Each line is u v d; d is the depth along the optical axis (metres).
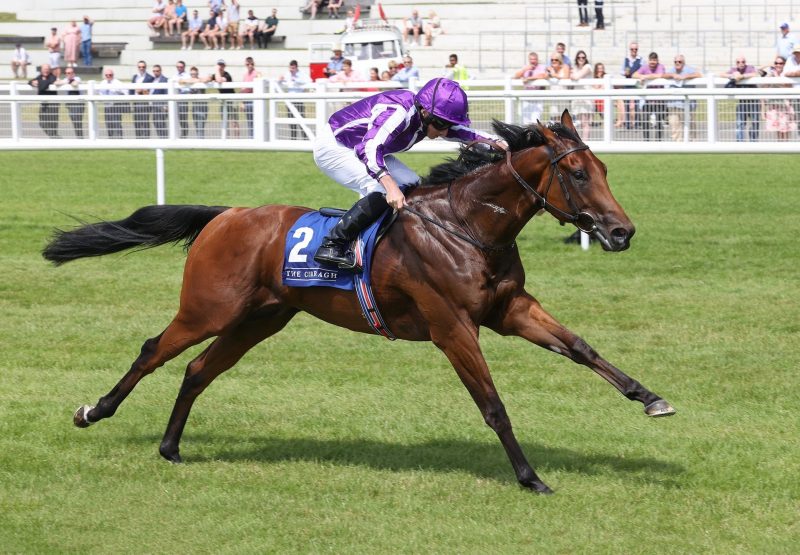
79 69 47.38
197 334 8.38
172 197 22.41
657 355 11.43
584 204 7.39
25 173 26.08
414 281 7.74
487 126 18.66
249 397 10.21
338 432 9.21
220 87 23.31
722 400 9.90
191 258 8.46
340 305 8.11
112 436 9.12
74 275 15.91
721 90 16.83
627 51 43.81
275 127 19.80
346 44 38.38
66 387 10.53
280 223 8.30
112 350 11.96
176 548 6.78
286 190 22.66
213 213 8.79
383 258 7.85
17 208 21.55
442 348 7.80
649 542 6.79
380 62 37.38
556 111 18.61
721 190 22.05
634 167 25.36
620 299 14.04
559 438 8.91
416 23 46.56
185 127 19.61
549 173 7.45
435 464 8.38
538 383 10.54
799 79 22.52
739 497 7.53
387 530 7.02
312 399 10.13
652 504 7.42
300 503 7.53
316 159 8.53
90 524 7.18
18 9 55.03
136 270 16.30
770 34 43.56
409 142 8.02
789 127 17.34
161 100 19.36
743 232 18.22
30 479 8.05
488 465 8.30
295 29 49.84
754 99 17.42
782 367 10.91
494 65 45.16
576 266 16.08
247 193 22.56
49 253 8.98
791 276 15.16
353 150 8.32
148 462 8.48
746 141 17.58
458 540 6.85
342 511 7.38
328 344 12.18
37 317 13.45
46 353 11.80
